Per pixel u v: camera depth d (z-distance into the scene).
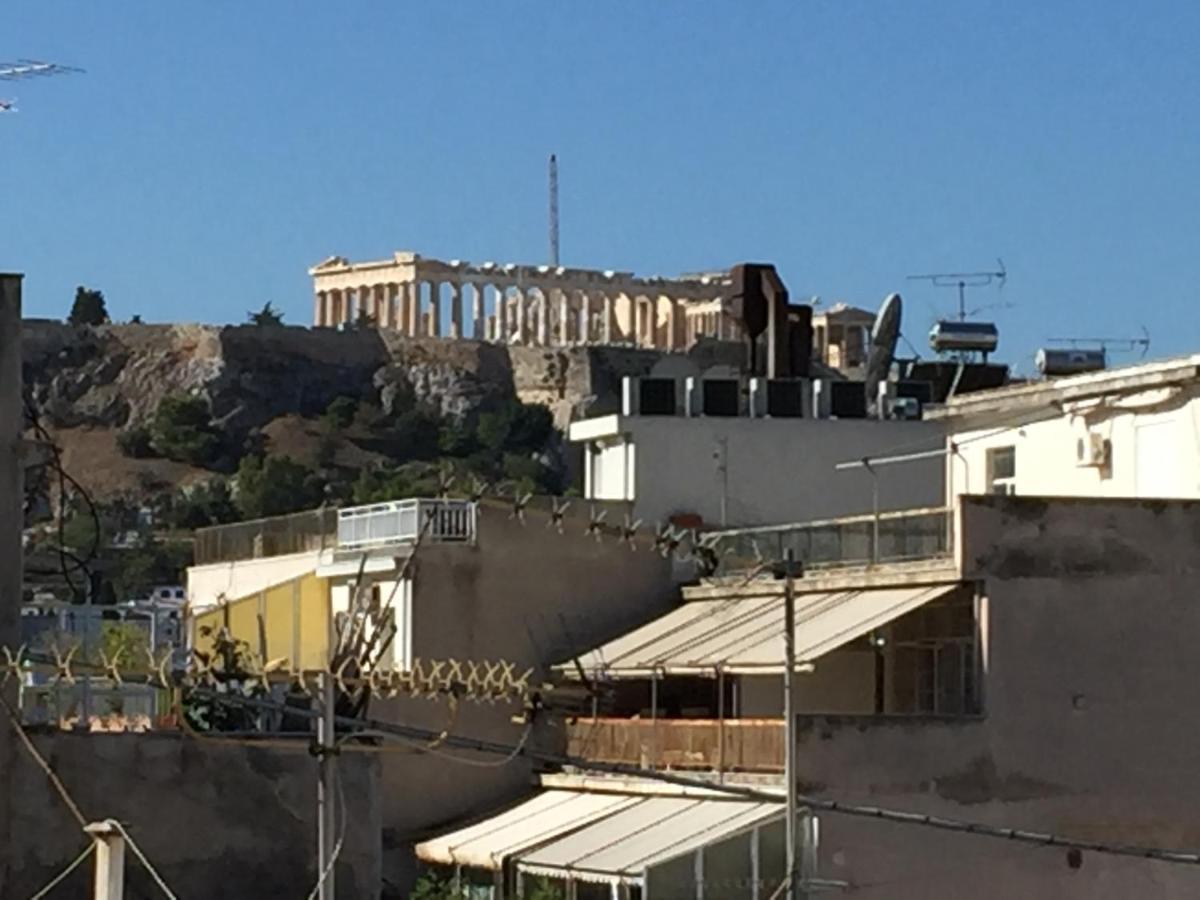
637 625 62.16
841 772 49.81
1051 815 50.78
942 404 66.50
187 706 42.88
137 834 40.53
